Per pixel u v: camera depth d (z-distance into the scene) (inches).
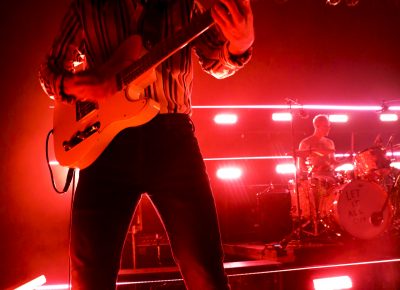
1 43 172.6
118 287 150.3
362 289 173.8
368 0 308.5
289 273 168.1
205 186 55.9
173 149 55.6
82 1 61.7
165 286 151.7
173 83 58.1
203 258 53.8
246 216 274.2
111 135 57.2
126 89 56.7
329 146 245.8
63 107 65.6
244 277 163.0
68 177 69.0
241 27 49.7
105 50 61.1
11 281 123.6
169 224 56.1
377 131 315.9
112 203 55.4
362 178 224.1
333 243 207.0
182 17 60.3
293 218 234.1
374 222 207.3
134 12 60.9
